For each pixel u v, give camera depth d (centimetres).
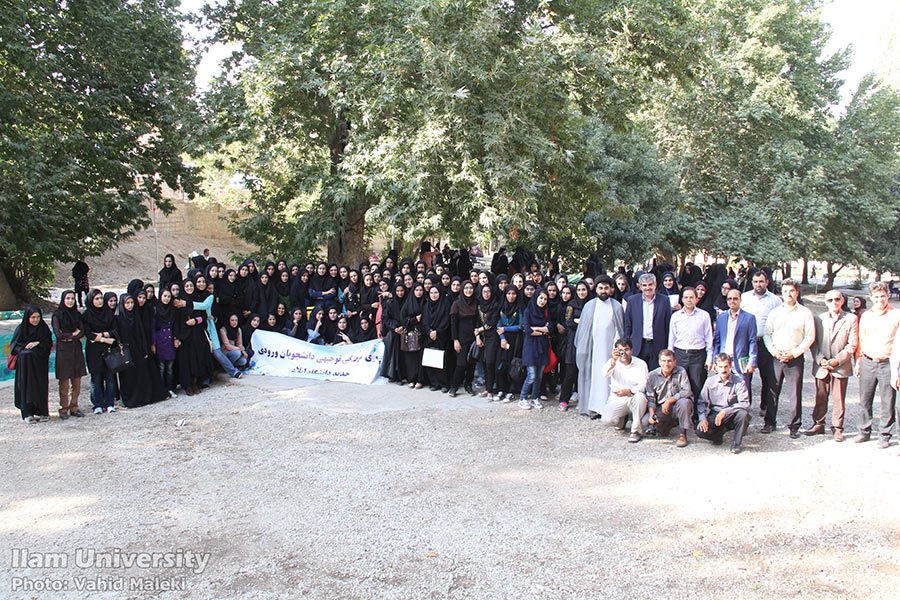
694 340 750
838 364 716
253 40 1611
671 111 2538
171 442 720
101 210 1708
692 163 2673
